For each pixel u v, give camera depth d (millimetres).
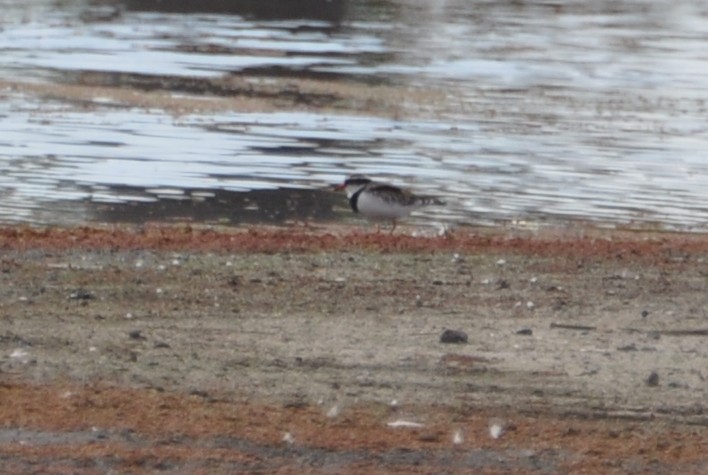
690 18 100438
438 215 38000
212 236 32469
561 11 101188
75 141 47719
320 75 67375
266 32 83625
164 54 72938
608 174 45156
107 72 65625
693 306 26422
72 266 27719
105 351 21453
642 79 70000
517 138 51781
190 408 18781
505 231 35906
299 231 34781
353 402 19422
